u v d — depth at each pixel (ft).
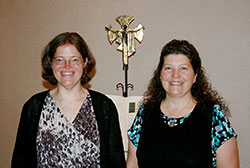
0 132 8.62
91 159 4.58
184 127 4.48
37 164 4.58
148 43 7.93
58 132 4.56
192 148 4.29
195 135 4.36
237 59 7.60
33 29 8.43
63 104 4.77
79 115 4.70
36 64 8.43
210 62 7.72
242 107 7.61
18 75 8.57
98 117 4.76
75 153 4.53
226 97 7.68
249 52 7.54
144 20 7.93
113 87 8.16
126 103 7.54
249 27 7.52
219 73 7.69
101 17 8.10
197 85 4.86
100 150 4.64
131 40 7.82
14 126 8.63
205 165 4.22
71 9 8.23
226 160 4.23
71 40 4.60
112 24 8.05
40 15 8.38
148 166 4.58
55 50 4.57
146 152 4.61
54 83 5.04
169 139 4.48
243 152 7.64
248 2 7.52
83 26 8.19
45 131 4.59
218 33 7.65
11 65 8.61
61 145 4.52
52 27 8.32
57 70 4.54
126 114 7.48
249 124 7.61
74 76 4.57
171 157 4.37
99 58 8.18
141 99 7.48
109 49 8.11
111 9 8.05
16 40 8.54
